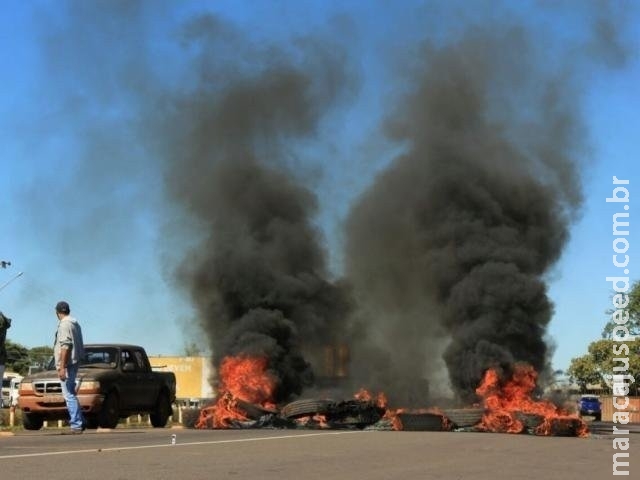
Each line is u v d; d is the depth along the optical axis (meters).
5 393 40.72
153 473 8.71
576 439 16.09
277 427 18.00
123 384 18.02
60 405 17.02
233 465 9.66
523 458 11.74
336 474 9.15
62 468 9.00
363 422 18.08
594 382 54.00
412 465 10.34
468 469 10.11
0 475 8.40
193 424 18.30
